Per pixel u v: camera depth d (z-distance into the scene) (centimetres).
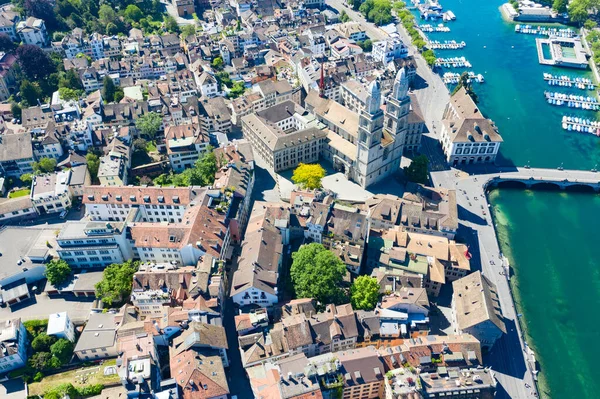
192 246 19600
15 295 18900
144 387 15075
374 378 16125
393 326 18138
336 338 17500
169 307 17850
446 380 15988
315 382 15562
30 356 16988
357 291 19100
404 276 19688
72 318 18500
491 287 19925
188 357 16000
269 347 16988
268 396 15388
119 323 17612
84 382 16288
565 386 18175
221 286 19125
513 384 17612
